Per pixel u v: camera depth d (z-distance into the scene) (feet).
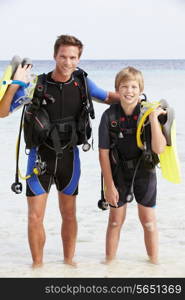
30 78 15.75
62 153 15.98
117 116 16.19
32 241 16.40
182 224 20.62
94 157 33.53
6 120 51.37
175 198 24.23
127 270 16.35
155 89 90.53
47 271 16.33
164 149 16.66
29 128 15.87
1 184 27.20
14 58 15.76
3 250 18.54
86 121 16.29
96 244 18.89
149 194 16.72
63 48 15.62
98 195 24.86
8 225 21.01
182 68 274.57
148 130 16.12
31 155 16.40
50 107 16.01
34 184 16.26
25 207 23.32
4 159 33.17
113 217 16.92
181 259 17.19
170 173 16.79
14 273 16.17
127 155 16.49
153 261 17.02
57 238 19.84
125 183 16.71
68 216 17.02
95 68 290.35
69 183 16.72
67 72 15.76
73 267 16.70
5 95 15.42
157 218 21.34
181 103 65.31
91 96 16.88
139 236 19.67
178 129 44.32
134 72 15.87
